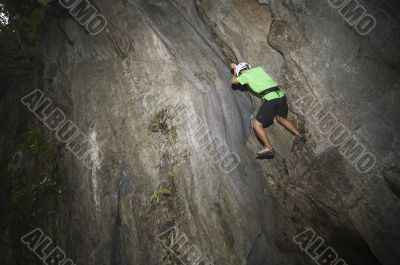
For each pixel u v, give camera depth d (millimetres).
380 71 3588
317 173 4105
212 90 5012
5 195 6941
